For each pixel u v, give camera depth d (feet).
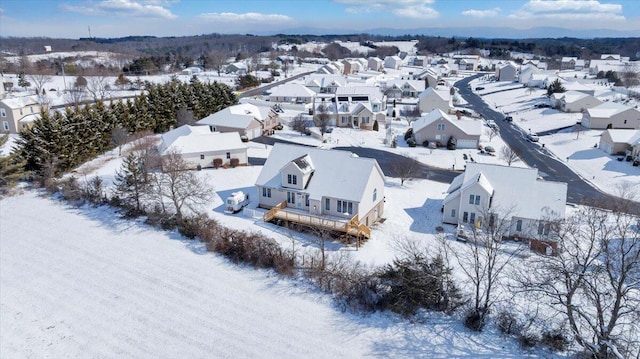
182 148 190.39
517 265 116.98
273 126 273.75
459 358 88.12
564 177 199.11
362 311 101.60
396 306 101.09
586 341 84.64
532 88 419.74
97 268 118.93
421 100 322.55
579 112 314.55
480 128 241.96
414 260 104.88
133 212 149.48
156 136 244.63
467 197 138.31
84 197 161.68
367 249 127.24
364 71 603.26
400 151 233.55
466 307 101.86
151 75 522.47
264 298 106.01
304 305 103.60
